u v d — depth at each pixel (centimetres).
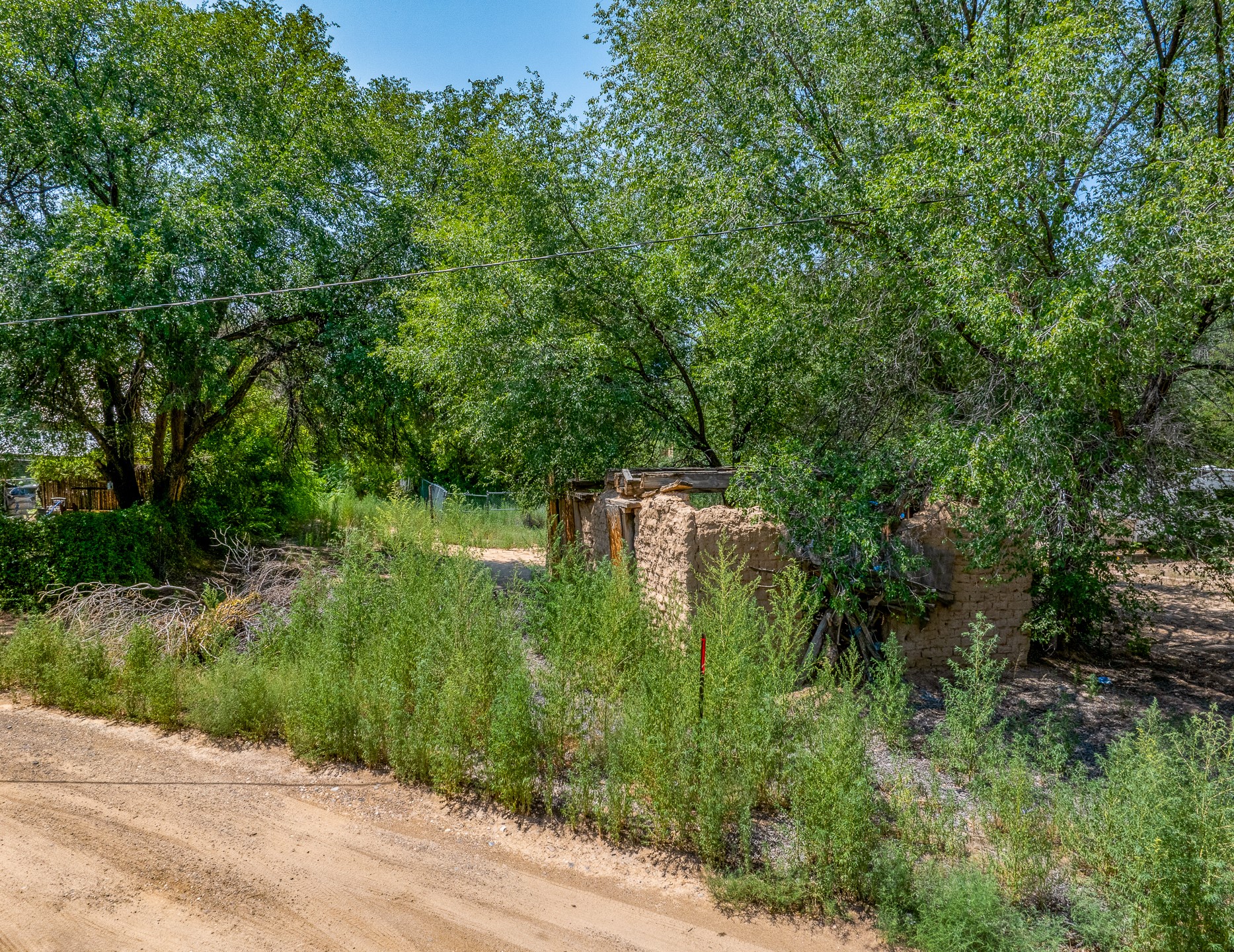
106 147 1287
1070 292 724
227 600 1018
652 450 1460
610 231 1364
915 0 1066
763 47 1103
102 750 719
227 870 518
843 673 778
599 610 892
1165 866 409
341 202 1622
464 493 2581
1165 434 909
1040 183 770
